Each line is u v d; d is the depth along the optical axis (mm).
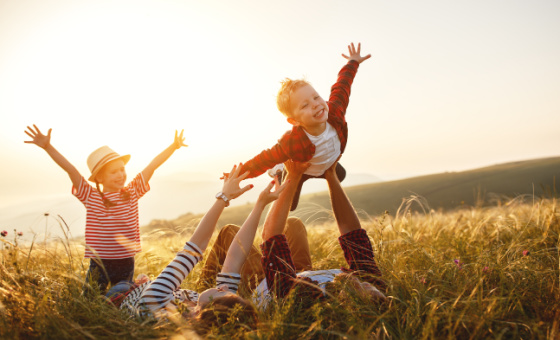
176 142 4387
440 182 79500
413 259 3982
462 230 5691
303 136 3381
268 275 3041
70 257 3555
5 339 2436
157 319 2668
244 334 2406
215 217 3021
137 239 4145
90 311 2775
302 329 2578
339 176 4238
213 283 3678
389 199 62469
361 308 2705
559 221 4789
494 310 2645
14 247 3555
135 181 4184
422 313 2641
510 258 3568
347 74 4141
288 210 3291
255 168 3469
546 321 2654
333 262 4109
